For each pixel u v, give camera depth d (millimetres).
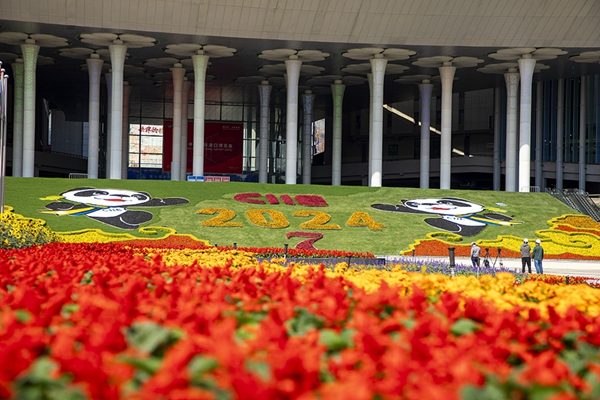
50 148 86875
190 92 77312
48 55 59594
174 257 18188
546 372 4289
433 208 48531
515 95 62500
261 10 50875
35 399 4000
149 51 58031
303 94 75062
